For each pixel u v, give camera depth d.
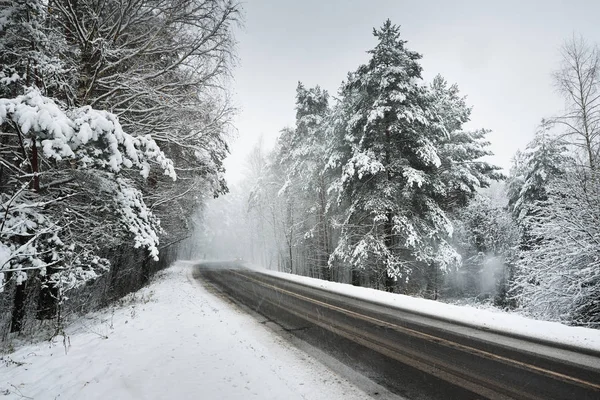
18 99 5.02
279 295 13.25
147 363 5.15
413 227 15.84
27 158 6.43
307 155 23.64
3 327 7.87
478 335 7.29
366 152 16.00
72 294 10.33
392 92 15.38
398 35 16.62
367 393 4.52
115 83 8.88
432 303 11.01
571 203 12.48
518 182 25.36
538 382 4.85
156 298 11.98
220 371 5.06
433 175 17.09
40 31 6.18
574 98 13.71
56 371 4.77
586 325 10.93
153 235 8.15
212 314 9.43
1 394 4.02
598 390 4.58
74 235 7.46
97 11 8.11
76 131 5.47
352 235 17.95
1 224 5.41
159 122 9.55
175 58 9.83
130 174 10.40
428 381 4.92
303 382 4.86
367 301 11.71
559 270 12.15
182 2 8.57
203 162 12.85
